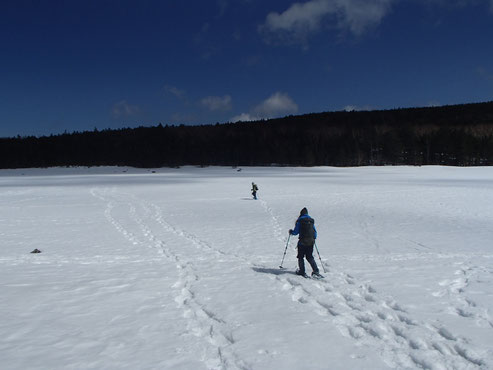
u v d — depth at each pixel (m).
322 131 185.62
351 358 5.00
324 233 15.52
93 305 7.24
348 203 26.23
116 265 10.62
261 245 13.36
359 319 6.48
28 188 43.72
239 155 143.38
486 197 28.78
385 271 9.50
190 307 7.11
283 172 82.38
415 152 125.94
